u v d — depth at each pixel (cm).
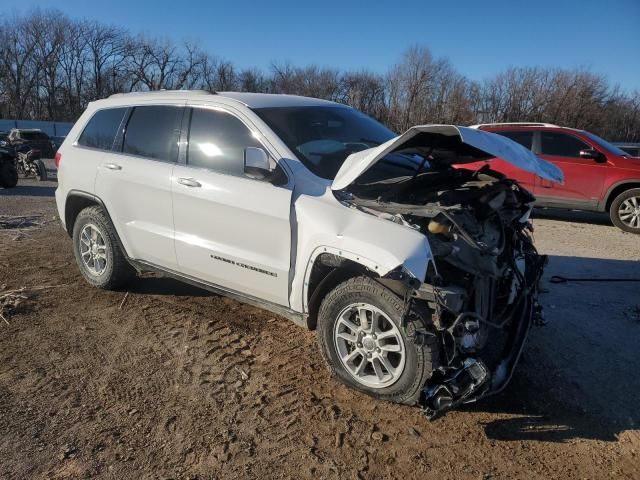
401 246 311
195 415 336
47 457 296
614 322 484
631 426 329
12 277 586
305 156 394
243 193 395
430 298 304
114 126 512
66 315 484
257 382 373
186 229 439
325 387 367
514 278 390
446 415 337
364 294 334
